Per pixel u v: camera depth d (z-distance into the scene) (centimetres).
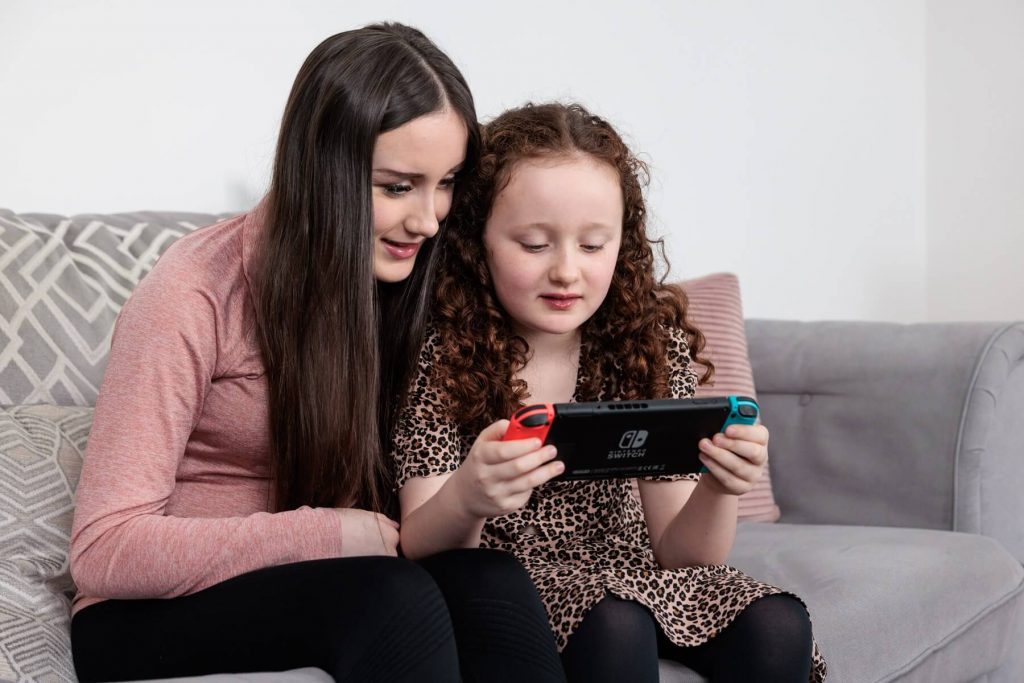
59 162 175
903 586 152
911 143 333
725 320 201
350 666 94
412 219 115
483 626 100
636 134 258
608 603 107
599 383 133
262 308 113
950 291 333
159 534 102
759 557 163
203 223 166
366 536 108
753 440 113
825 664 125
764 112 288
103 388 108
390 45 113
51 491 120
